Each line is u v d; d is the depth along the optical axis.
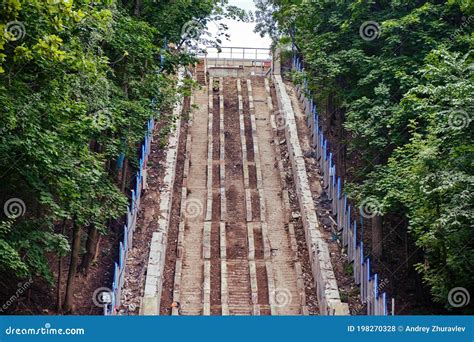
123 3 29.06
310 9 31.53
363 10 28.48
